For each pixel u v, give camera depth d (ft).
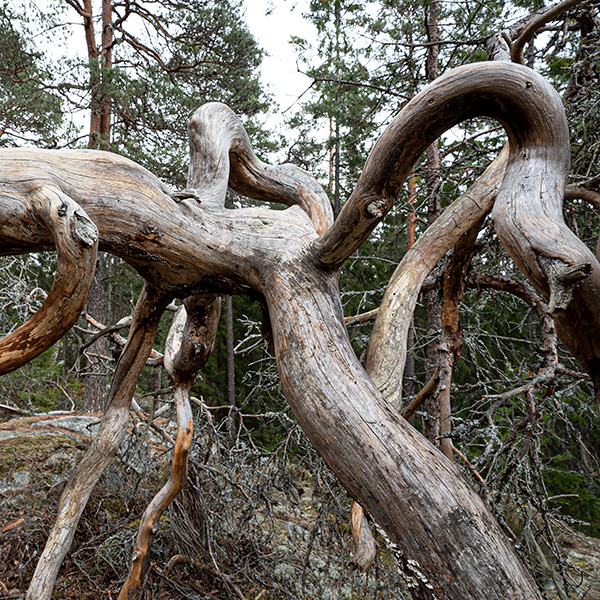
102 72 22.84
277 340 4.76
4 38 22.24
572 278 3.26
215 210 5.48
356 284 21.35
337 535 8.77
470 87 3.70
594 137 8.30
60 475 13.47
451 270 7.18
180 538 10.90
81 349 11.34
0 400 23.86
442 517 3.72
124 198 4.53
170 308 10.69
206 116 6.73
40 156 4.17
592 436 13.61
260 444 19.31
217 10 24.59
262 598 10.26
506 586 3.53
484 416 4.80
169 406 13.28
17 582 9.94
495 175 6.59
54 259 20.65
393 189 4.20
